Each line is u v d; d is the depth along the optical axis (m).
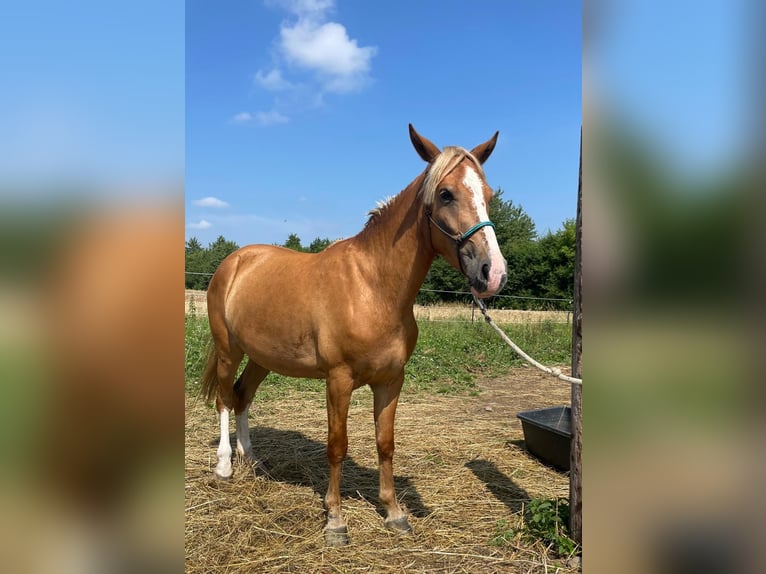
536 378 7.65
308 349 2.91
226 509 3.08
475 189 2.37
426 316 13.27
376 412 2.92
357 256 2.76
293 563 2.54
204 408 5.21
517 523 2.93
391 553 2.65
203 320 10.16
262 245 3.78
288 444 4.29
